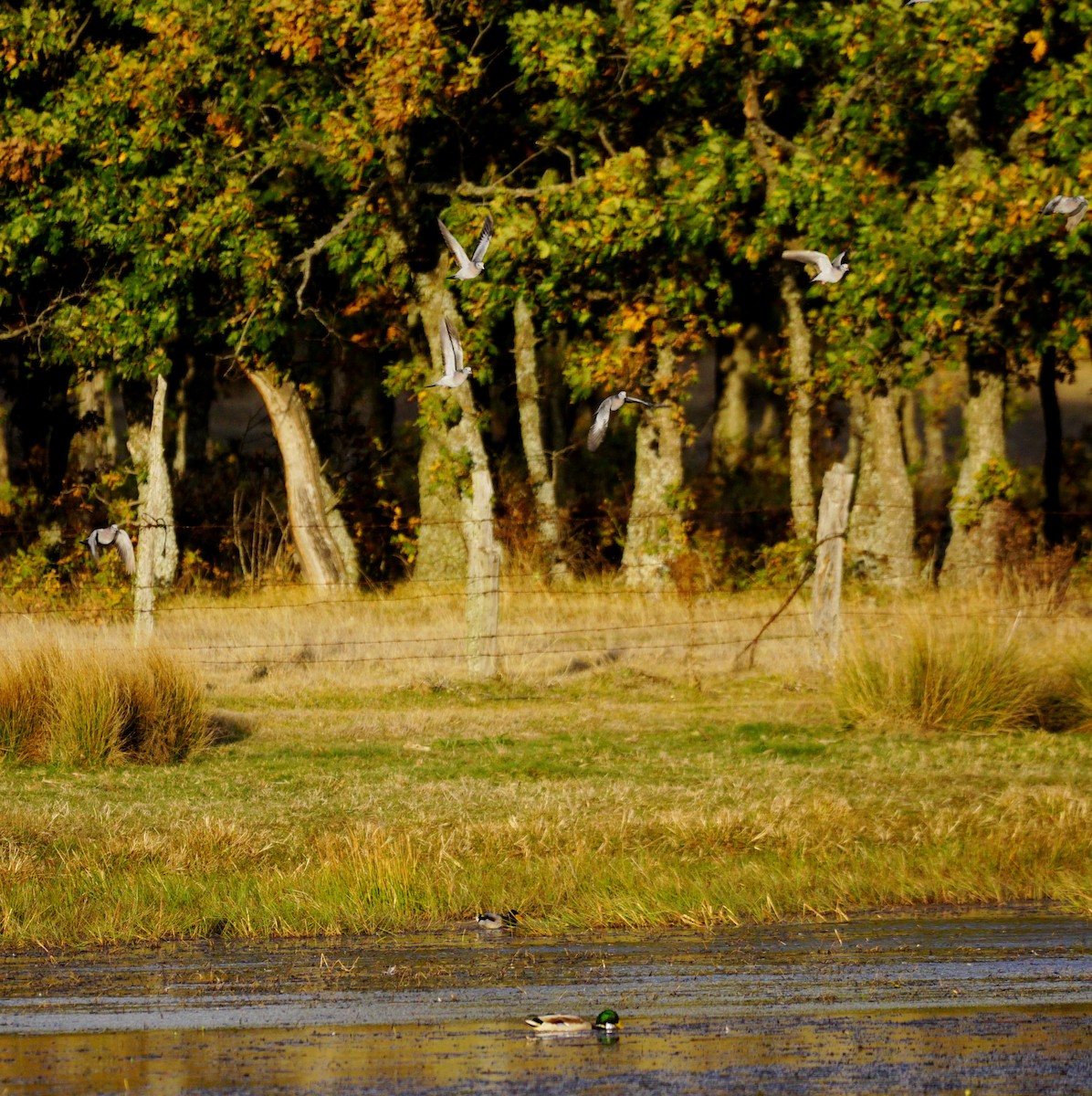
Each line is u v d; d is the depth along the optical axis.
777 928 41.91
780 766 63.06
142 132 106.06
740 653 86.06
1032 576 92.38
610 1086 29.36
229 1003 34.94
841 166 101.81
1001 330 110.19
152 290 108.00
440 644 91.12
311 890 44.28
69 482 135.12
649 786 58.88
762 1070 30.34
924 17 96.12
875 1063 30.75
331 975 37.22
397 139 105.50
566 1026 32.78
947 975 37.03
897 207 102.62
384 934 41.47
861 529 121.56
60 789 58.94
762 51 102.56
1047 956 38.72
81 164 113.44
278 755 66.00
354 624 97.38
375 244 106.94
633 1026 33.12
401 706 77.75
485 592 84.06
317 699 79.19
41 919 42.06
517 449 152.25
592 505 142.50
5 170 107.06
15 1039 32.19
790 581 113.00
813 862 48.12
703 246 104.50
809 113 113.06
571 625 96.31
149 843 49.50
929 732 70.12
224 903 43.31
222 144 110.12
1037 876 46.47
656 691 80.81
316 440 147.00
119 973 37.53
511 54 110.06
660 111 112.50
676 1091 29.11
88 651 67.50
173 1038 32.28
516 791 58.03
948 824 52.31
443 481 104.88
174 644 88.94
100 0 110.25
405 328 129.25
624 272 112.56
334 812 54.88
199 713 67.50
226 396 165.12
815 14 104.12
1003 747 66.81
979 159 102.00
